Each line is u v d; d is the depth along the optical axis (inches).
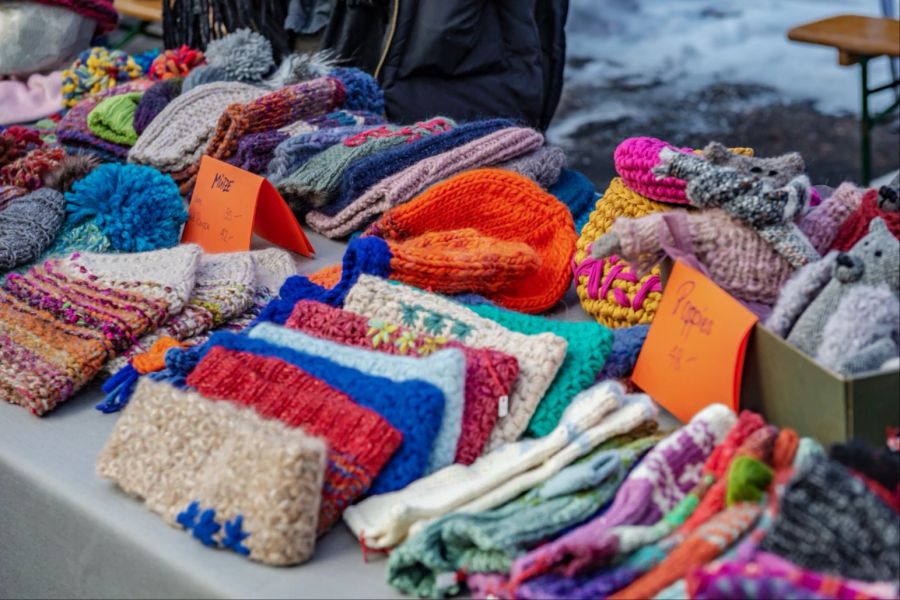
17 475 36.8
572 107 128.2
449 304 40.1
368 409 33.4
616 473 31.4
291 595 29.6
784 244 36.1
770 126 118.0
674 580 26.9
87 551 34.5
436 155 52.9
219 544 31.2
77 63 72.6
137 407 35.0
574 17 143.3
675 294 36.7
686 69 132.6
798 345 32.9
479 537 28.5
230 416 32.9
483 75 69.2
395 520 30.0
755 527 27.7
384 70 68.0
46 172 55.8
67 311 42.8
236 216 51.6
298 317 39.9
